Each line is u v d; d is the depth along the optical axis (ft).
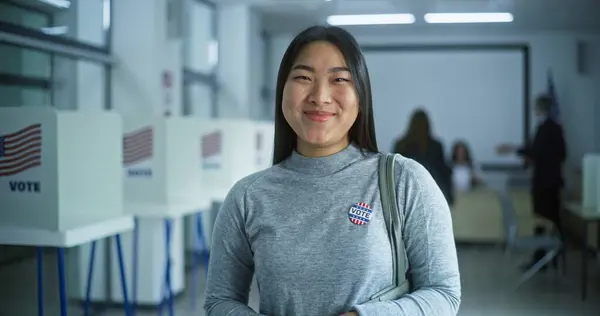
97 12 15.37
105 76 15.85
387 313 3.35
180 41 17.22
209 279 3.99
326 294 3.53
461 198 24.49
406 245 3.63
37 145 9.23
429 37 30.27
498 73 30.04
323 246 3.57
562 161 19.31
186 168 14.12
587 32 29.45
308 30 3.82
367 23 27.25
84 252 15.11
